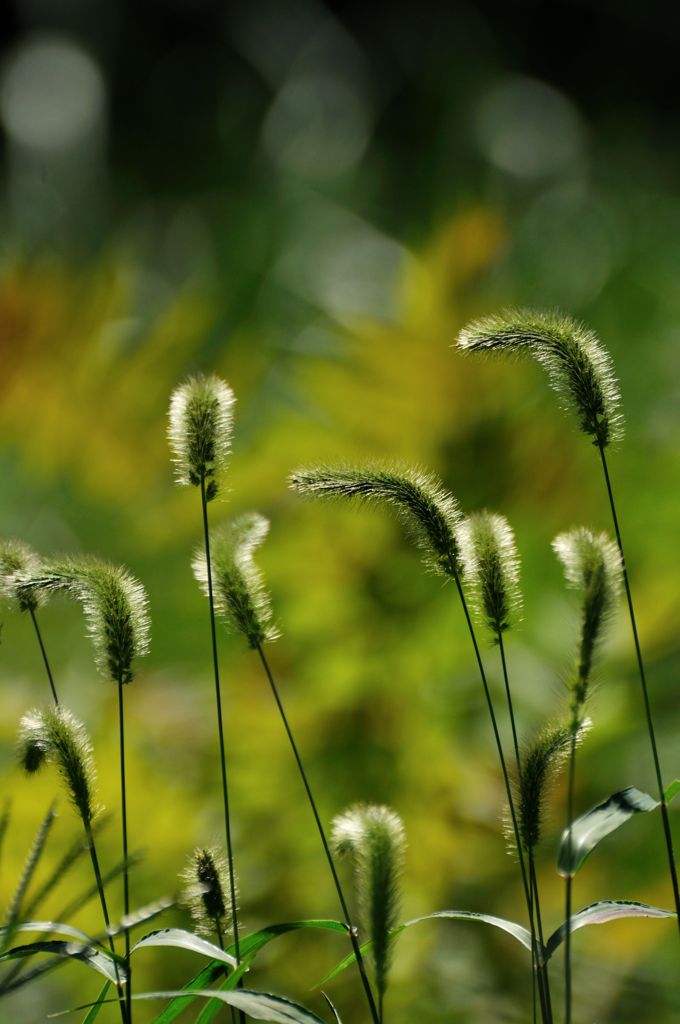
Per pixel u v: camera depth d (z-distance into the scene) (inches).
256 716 76.4
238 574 56.6
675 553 85.7
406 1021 70.2
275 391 103.2
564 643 79.4
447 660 78.6
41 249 102.1
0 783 69.9
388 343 83.1
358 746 75.9
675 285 119.4
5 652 98.0
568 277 123.9
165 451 96.4
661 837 79.5
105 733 74.2
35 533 103.9
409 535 56.7
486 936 73.2
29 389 94.0
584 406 56.1
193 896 56.4
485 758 76.0
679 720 82.3
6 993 55.4
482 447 83.2
